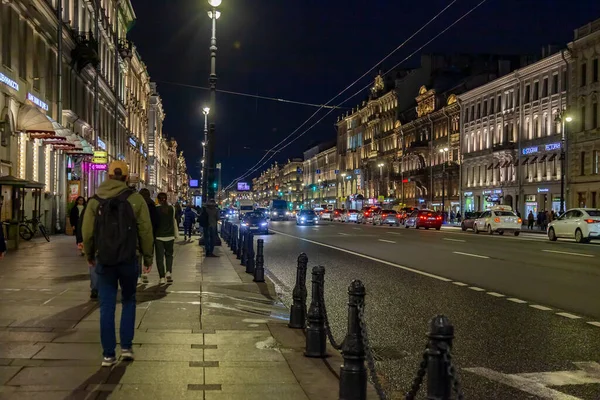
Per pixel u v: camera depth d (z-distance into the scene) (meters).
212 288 12.44
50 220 31.11
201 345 7.30
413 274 15.88
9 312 8.92
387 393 5.90
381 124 103.38
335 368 6.43
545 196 54.75
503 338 8.30
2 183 20.97
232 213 108.88
